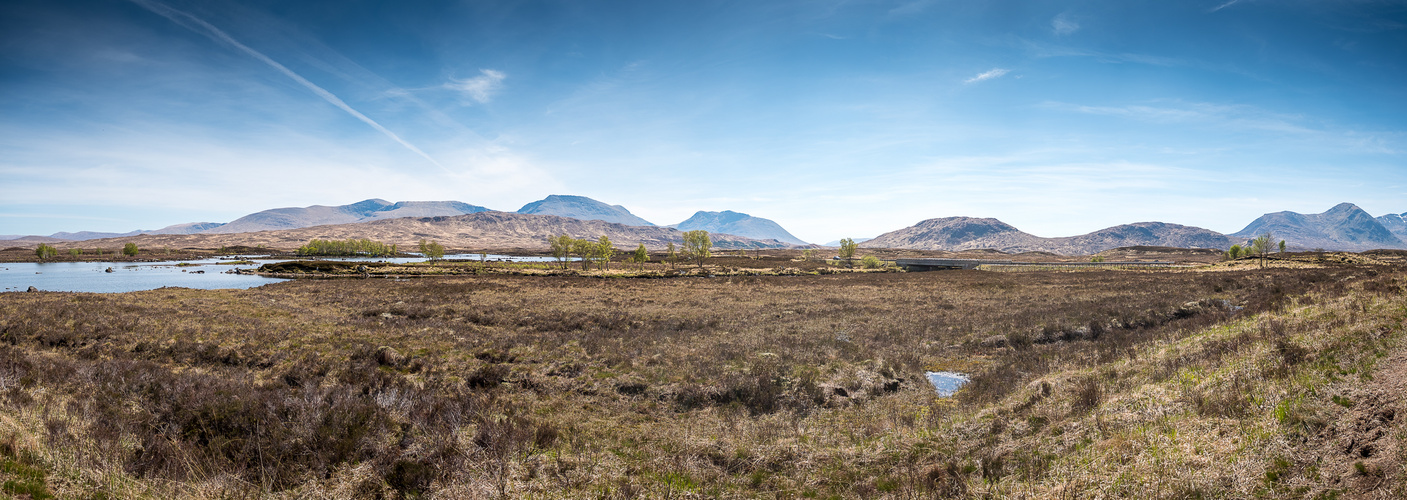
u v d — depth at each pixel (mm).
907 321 28578
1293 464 7531
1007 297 39625
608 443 11258
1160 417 10195
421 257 184250
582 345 21562
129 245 150375
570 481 8875
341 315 29625
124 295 33844
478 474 8766
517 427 11352
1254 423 9016
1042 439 10320
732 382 16375
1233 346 13844
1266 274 52688
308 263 94750
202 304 31047
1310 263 78750
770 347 21641
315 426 10008
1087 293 41156
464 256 198625
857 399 15938
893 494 8766
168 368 16750
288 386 15344
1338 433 7945
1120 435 9633
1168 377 13023
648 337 24188
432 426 10859
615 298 41688
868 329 26281
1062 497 7820
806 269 99688
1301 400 9352
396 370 17469
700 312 33156
